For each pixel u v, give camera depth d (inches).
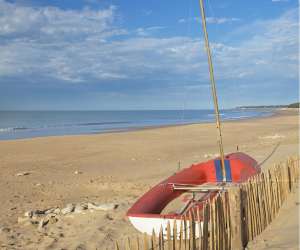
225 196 176.6
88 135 1024.9
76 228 245.9
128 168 487.5
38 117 3339.1
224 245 171.3
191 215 153.9
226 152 585.0
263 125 1311.5
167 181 262.5
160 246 140.9
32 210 289.0
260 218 204.5
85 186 385.7
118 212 275.7
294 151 523.8
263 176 215.8
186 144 748.6
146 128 1406.3
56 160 575.2
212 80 289.0
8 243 223.0
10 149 721.0
